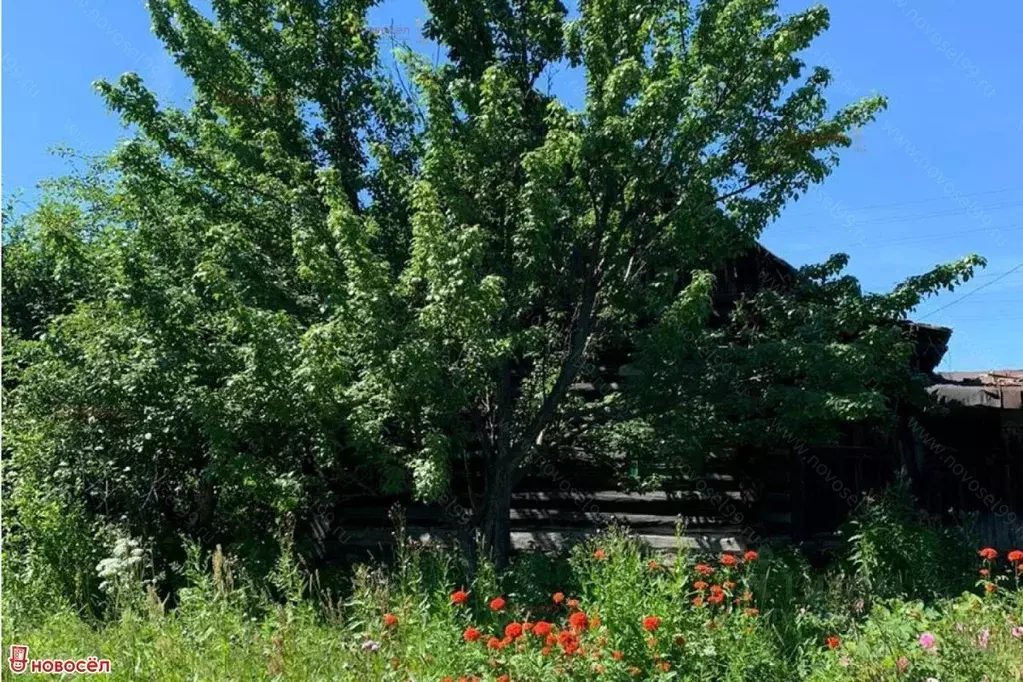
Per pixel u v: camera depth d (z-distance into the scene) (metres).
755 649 5.96
